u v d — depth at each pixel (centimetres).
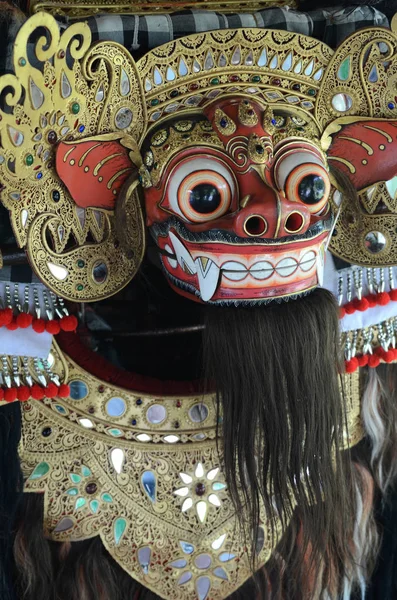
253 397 112
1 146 98
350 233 123
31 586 126
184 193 106
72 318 117
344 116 115
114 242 114
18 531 125
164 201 109
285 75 111
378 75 114
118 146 109
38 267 107
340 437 122
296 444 115
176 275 115
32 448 123
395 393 141
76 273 111
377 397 139
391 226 123
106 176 111
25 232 104
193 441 128
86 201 110
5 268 115
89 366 125
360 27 115
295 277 108
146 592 134
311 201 107
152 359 142
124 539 128
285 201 103
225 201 106
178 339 142
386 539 147
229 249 105
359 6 115
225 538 132
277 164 107
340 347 121
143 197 114
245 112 106
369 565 146
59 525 126
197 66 108
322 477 119
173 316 142
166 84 108
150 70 106
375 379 139
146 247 123
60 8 110
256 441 119
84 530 127
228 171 106
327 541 126
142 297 144
